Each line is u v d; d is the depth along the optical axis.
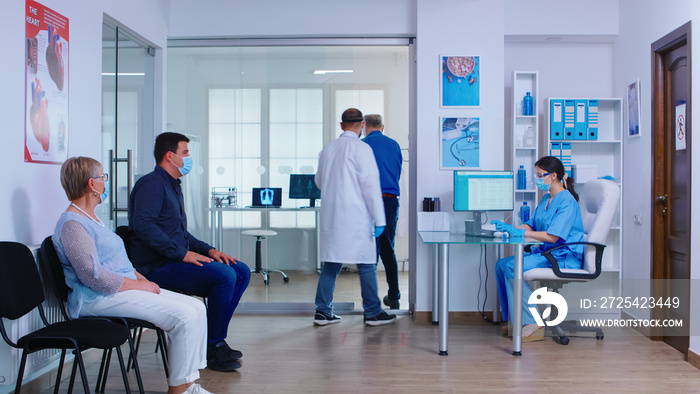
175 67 5.19
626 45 4.79
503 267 4.33
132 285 2.83
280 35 5.07
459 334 4.44
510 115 5.13
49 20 3.13
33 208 3.01
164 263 3.44
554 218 4.19
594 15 4.92
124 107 4.32
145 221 3.29
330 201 4.50
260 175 5.21
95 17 3.67
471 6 4.84
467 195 4.23
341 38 5.14
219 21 5.06
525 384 3.28
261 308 5.21
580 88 5.16
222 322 3.52
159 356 3.83
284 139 5.20
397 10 5.00
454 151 4.86
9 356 2.63
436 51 4.86
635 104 4.59
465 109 4.86
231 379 3.36
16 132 2.85
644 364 3.69
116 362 3.68
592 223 4.27
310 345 4.10
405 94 5.11
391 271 5.11
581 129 4.85
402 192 5.11
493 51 4.84
